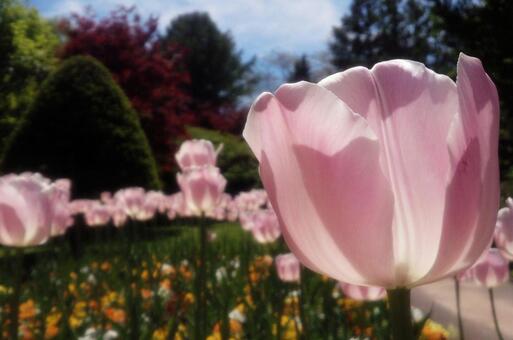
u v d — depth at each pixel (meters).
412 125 0.84
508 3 12.59
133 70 19.75
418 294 6.72
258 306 3.70
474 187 0.77
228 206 8.55
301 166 0.83
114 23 20.48
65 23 21.19
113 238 10.23
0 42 27.44
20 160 13.96
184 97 20.44
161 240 9.61
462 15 13.18
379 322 3.63
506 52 12.94
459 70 0.78
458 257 0.80
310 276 4.75
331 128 0.81
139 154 14.52
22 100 27.91
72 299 4.52
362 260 0.82
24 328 3.95
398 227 0.83
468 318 5.39
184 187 3.27
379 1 41.50
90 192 14.11
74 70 14.35
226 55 49.44
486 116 0.79
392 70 0.87
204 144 3.59
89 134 14.13
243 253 6.40
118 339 3.65
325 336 3.37
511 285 6.85
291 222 0.85
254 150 0.89
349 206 0.81
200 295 2.97
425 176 0.83
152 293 4.49
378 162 0.80
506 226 1.91
